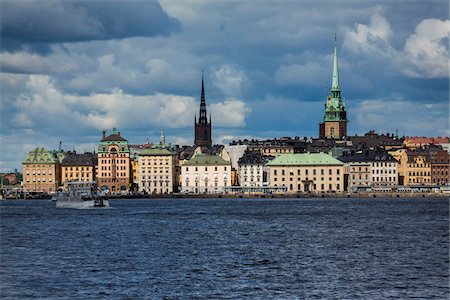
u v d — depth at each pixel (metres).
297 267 155.50
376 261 164.25
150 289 132.25
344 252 179.75
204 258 168.75
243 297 126.75
